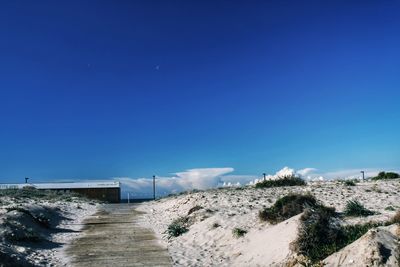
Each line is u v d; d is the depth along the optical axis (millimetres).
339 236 14148
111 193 65812
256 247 16422
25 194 48844
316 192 30531
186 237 21094
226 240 18828
